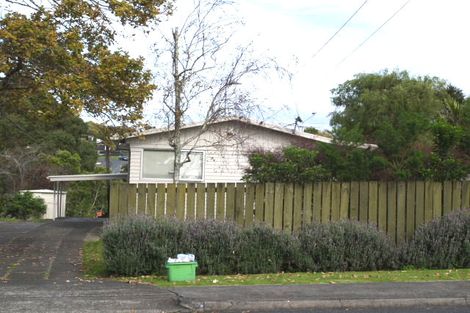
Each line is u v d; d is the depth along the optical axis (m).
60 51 12.14
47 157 40.09
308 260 11.05
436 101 31.69
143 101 13.96
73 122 41.47
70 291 8.76
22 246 14.24
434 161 12.64
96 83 13.16
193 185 12.18
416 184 12.38
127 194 12.04
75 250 13.66
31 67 12.77
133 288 9.00
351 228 11.43
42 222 23.86
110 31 14.15
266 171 12.77
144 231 10.55
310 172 12.59
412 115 13.43
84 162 48.62
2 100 14.86
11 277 10.09
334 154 12.86
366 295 8.46
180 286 9.16
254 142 20.30
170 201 12.12
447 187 12.41
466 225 11.70
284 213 12.23
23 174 37.72
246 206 12.20
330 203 12.30
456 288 9.03
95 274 10.57
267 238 11.01
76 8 12.87
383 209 12.34
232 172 20.92
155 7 13.88
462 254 11.62
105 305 7.87
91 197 43.19
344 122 33.97
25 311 7.48
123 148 21.70
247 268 10.78
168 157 21.11
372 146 15.21
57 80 11.84
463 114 15.34
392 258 11.48
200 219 11.20
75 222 22.56
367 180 12.70
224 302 8.01
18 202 31.62
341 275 10.43
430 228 11.84
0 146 36.31
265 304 8.05
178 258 9.88
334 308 8.12
